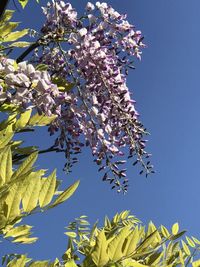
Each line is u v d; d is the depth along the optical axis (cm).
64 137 429
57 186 184
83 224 336
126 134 452
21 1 343
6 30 379
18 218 174
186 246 284
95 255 187
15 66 322
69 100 422
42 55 446
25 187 174
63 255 275
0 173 172
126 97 442
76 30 432
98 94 432
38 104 303
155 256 254
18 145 304
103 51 437
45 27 421
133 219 349
